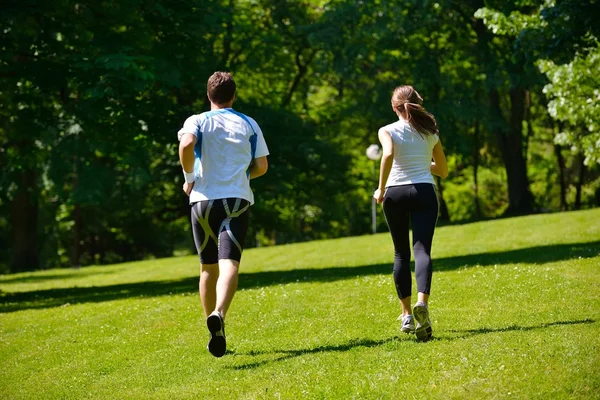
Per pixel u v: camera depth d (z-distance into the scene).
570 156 57.31
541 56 18.75
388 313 11.27
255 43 49.75
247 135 8.77
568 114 29.30
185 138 8.48
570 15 17.91
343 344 9.24
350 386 7.28
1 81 23.64
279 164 41.91
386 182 9.09
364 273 19.08
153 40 23.64
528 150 61.81
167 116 24.97
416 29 44.72
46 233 66.50
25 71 22.38
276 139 38.84
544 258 17.16
